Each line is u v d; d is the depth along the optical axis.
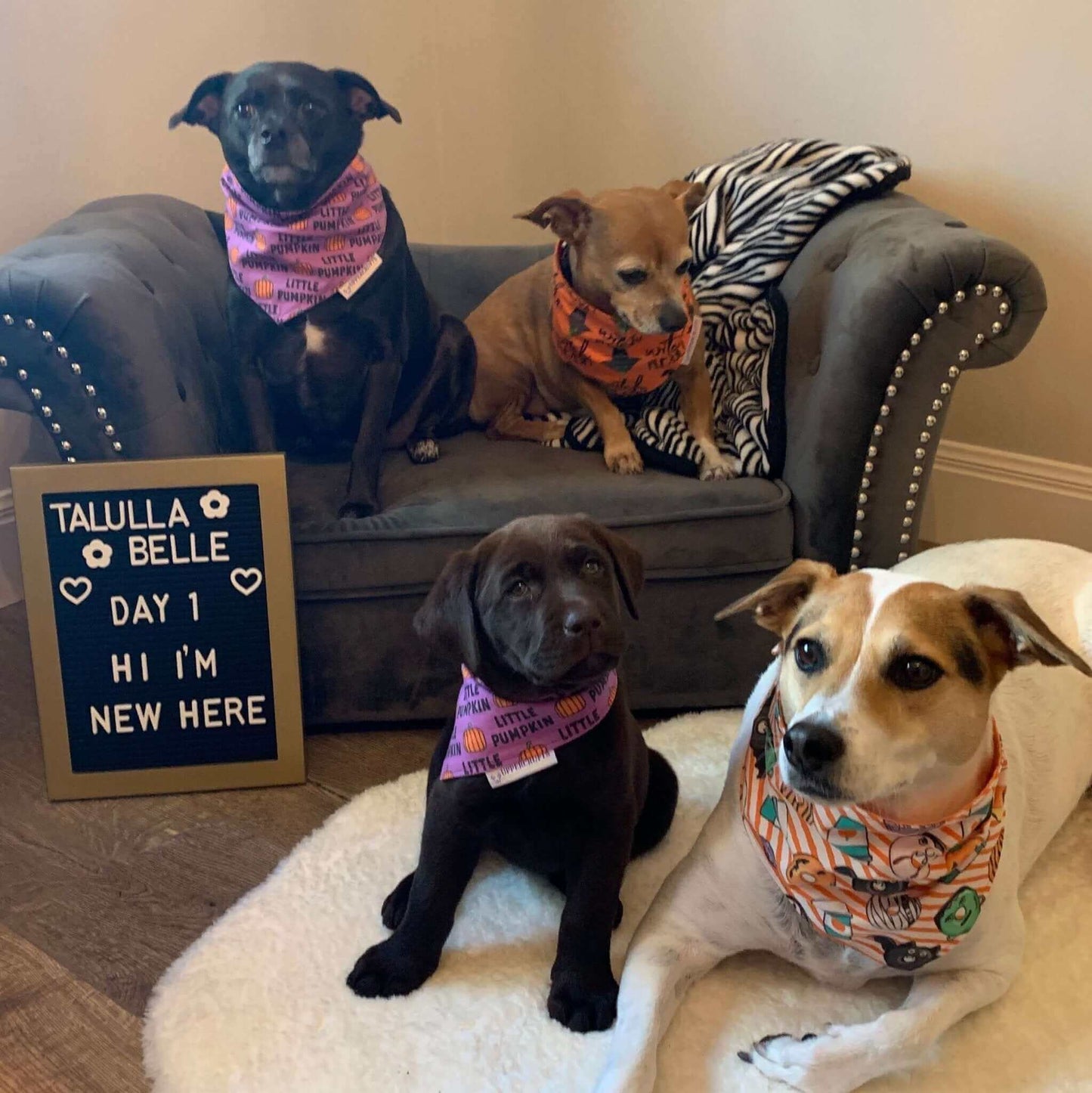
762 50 2.91
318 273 2.04
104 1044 1.37
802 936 1.33
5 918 1.59
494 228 3.58
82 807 1.84
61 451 1.81
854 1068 1.20
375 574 1.92
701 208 2.63
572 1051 1.32
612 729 1.41
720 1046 1.32
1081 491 2.76
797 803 1.25
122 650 1.81
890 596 1.17
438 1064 1.30
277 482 1.80
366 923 1.54
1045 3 2.47
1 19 2.29
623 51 3.15
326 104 1.96
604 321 2.31
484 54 3.39
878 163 2.38
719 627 2.04
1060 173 2.56
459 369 2.49
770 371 2.17
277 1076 1.29
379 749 2.03
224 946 1.49
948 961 1.27
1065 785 1.57
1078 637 1.61
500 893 1.62
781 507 1.99
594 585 1.38
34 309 1.69
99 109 2.52
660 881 1.63
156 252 2.13
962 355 1.90
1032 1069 1.29
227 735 1.87
